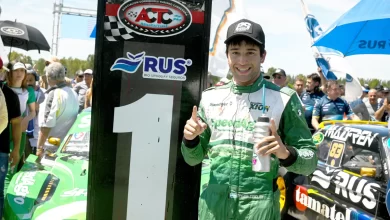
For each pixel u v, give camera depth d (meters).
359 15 4.47
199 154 2.24
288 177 5.18
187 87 2.45
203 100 2.31
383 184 3.86
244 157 2.10
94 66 2.38
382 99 9.83
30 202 3.64
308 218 4.75
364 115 8.95
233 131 2.13
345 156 4.54
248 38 2.09
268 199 2.08
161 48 2.41
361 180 4.06
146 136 2.45
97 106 2.40
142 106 2.43
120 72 2.40
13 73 5.47
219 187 2.12
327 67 7.55
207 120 2.26
